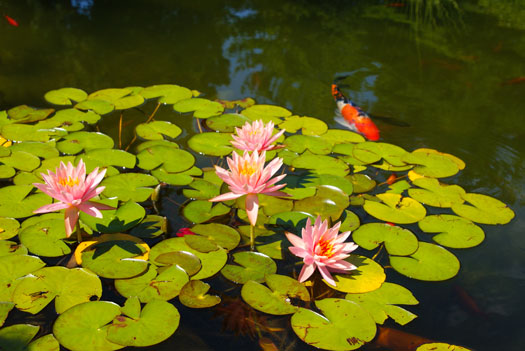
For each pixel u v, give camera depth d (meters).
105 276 1.69
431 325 1.58
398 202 2.18
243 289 1.68
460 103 3.12
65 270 1.71
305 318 1.58
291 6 4.95
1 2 4.58
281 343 1.49
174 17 4.46
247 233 1.98
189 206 2.10
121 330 1.48
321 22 4.52
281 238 1.95
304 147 2.57
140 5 4.75
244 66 3.55
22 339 1.44
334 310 1.61
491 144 2.67
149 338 1.47
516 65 3.68
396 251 1.89
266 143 2.21
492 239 1.99
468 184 2.33
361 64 3.65
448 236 1.99
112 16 4.42
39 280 1.66
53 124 2.64
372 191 2.25
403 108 3.03
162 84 3.22
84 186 1.73
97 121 2.73
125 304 1.58
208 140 2.60
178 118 2.83
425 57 3.80
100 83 3.20
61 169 1.75
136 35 4.00
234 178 1.79
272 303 1.63
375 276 1.76
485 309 1.65
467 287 1.75
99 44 3.80
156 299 1.61
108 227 1.94
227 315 1.59
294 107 3.00
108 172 2.26
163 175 2.28
